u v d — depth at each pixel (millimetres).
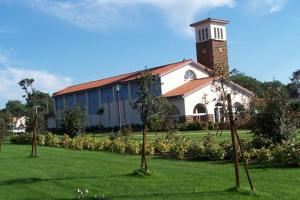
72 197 11414
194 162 17188
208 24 74812
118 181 13180
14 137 33938
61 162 18609
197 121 51531
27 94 89750
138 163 17328
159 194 11062
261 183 11844
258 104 18516
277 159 15062
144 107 14797
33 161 19312
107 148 24188
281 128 18016
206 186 11766
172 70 62844
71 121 32531
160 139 23531
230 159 17047
